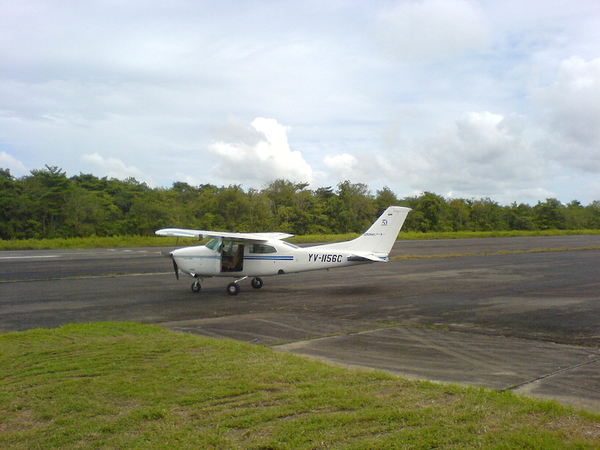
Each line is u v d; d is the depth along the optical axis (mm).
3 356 6770
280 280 17719
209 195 67750
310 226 69375
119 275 19281
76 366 6238
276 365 6281
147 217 59781
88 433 4230
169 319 10508
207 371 6027
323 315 10883
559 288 14938
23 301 13016
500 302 12477
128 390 5316
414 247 37188
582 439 3824
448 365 6633
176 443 3996
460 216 83812
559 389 5484
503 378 5961
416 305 12164
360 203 75500
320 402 4863
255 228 64500
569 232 68875
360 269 21453
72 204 55562
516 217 88688
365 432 4105
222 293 14531
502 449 3693
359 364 6723
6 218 52312
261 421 4418
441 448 3764
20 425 4430
